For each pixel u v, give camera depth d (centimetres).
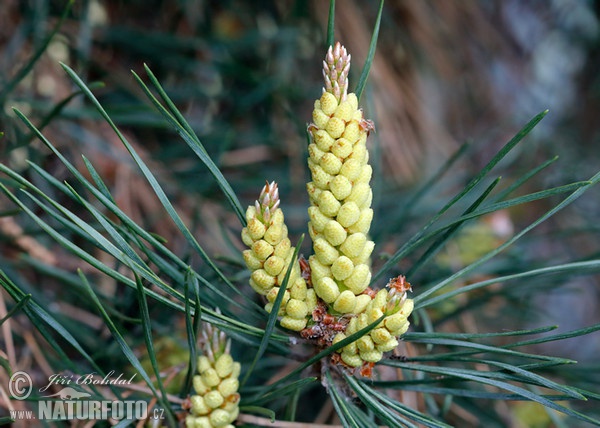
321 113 21
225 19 45
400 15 46
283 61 43
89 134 34
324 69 21
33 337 28
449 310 32
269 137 41
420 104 46
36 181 32
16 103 34
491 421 30
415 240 22
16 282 29
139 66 41
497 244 35
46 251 30
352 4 43
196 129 39
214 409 23
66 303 31
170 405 23
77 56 37
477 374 22
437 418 26
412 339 22
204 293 23
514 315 38
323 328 22
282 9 45
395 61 46
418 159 44
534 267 31
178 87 42
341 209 21
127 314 28
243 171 40
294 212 38
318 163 21
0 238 30
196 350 22
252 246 21
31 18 36
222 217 37
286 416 25
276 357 30
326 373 23
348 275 21
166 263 23
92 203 34
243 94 43
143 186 36
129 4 42
